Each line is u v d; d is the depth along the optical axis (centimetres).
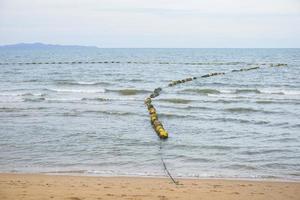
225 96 3388
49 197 858
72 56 13875
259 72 6019
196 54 15625
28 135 1780
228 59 10662
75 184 1019
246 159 1398
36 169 1240
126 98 3250
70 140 1688
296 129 1984
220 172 1227
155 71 6356
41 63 8788
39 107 2680
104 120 2206
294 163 1345
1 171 1210
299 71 6147
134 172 1214
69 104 2867
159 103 2942
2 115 2341
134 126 2038
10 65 8112
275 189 1002
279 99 3166
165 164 1324
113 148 1555
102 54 16425
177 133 1870
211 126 2055
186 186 1023
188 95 3478
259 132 1903
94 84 4353
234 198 903
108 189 964
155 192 941
